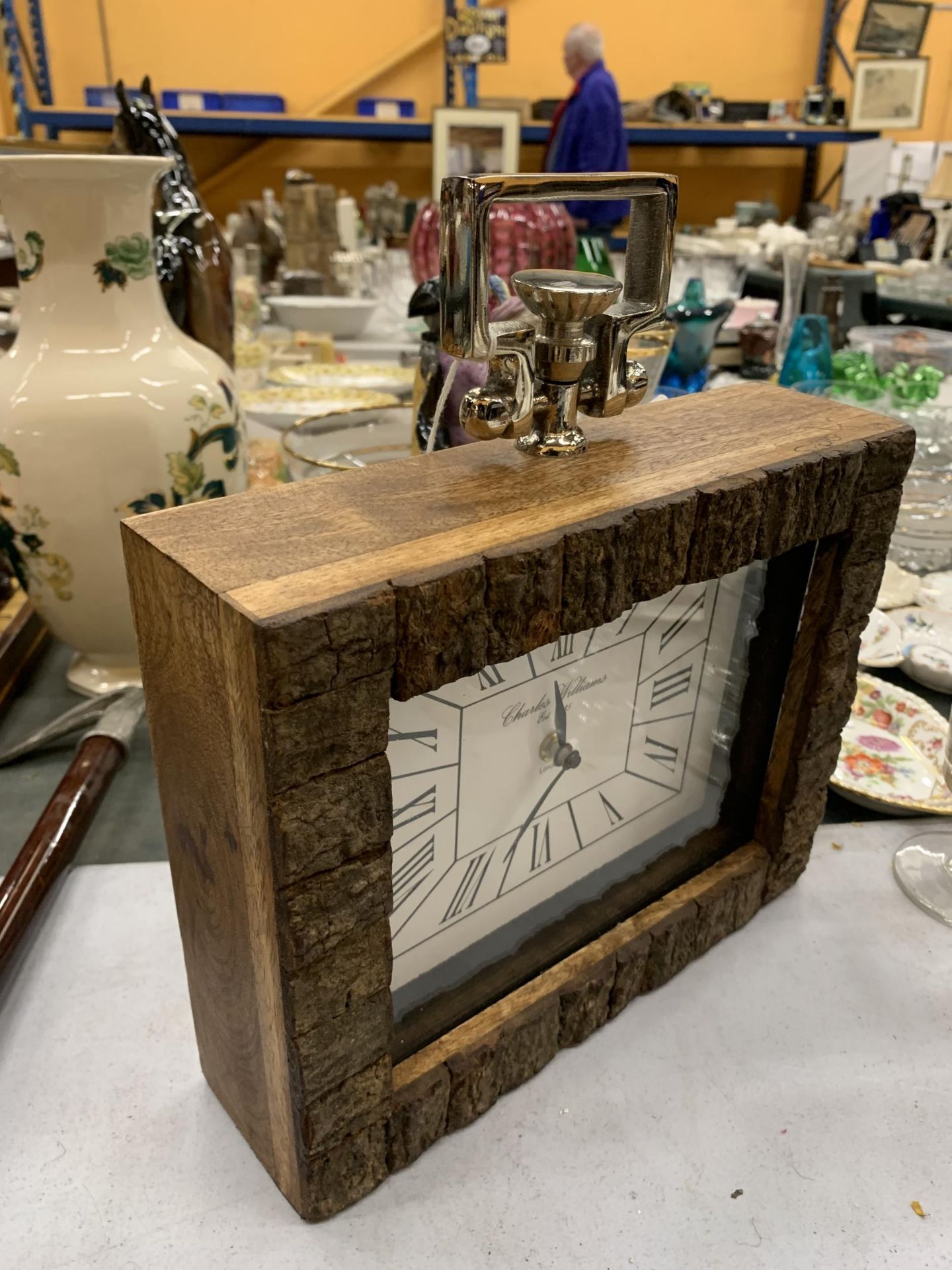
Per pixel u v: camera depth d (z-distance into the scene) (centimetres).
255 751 39
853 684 66
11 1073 59
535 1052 58
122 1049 60
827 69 453
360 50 414
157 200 105
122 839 78
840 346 203
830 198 476
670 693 64
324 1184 50
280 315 217
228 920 47
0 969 61
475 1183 53
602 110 306
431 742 49
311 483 50
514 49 429
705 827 71
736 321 208
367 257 247
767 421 62
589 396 55
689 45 444
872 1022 64
